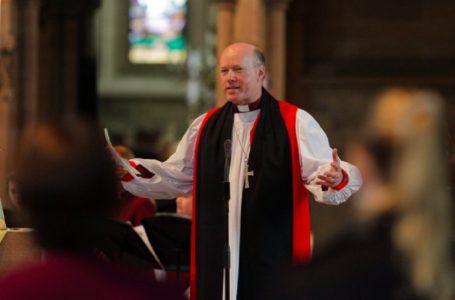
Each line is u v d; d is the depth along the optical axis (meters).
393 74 25.30
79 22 27.45
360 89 25.33
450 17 25.42
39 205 3.67
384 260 3.79
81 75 27.69
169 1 34.00
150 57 33.94
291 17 25.19
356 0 25.56
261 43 20.30
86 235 3.71
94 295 3.63
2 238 6.71
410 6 25.48
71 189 3.67
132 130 33.22
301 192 7.65
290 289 3.90
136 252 8.79
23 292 3.60
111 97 33.56
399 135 3.76
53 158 3.68
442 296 3.70
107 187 3.73
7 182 9.71
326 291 3.86
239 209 7.66
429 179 3.72
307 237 7.67
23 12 21.08
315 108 25.34
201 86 32.59
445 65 25.34
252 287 7.61
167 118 33.28
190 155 8.00
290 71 25.33
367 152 3.80
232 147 7.76
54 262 3.68
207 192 7.76
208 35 33.00
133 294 3.66
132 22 34.06
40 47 26.95
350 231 3.91
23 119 21.09
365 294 3.81
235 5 20.38
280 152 7.65
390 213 3.79
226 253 7.39
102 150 3.76
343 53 25.52
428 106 3.78
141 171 7.86
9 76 19.55
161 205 14.99
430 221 3.71
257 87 7.75
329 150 7.65
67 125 3.77
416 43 25.52
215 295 7.68
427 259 3.71
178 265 9.40
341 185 7.15
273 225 7.61
